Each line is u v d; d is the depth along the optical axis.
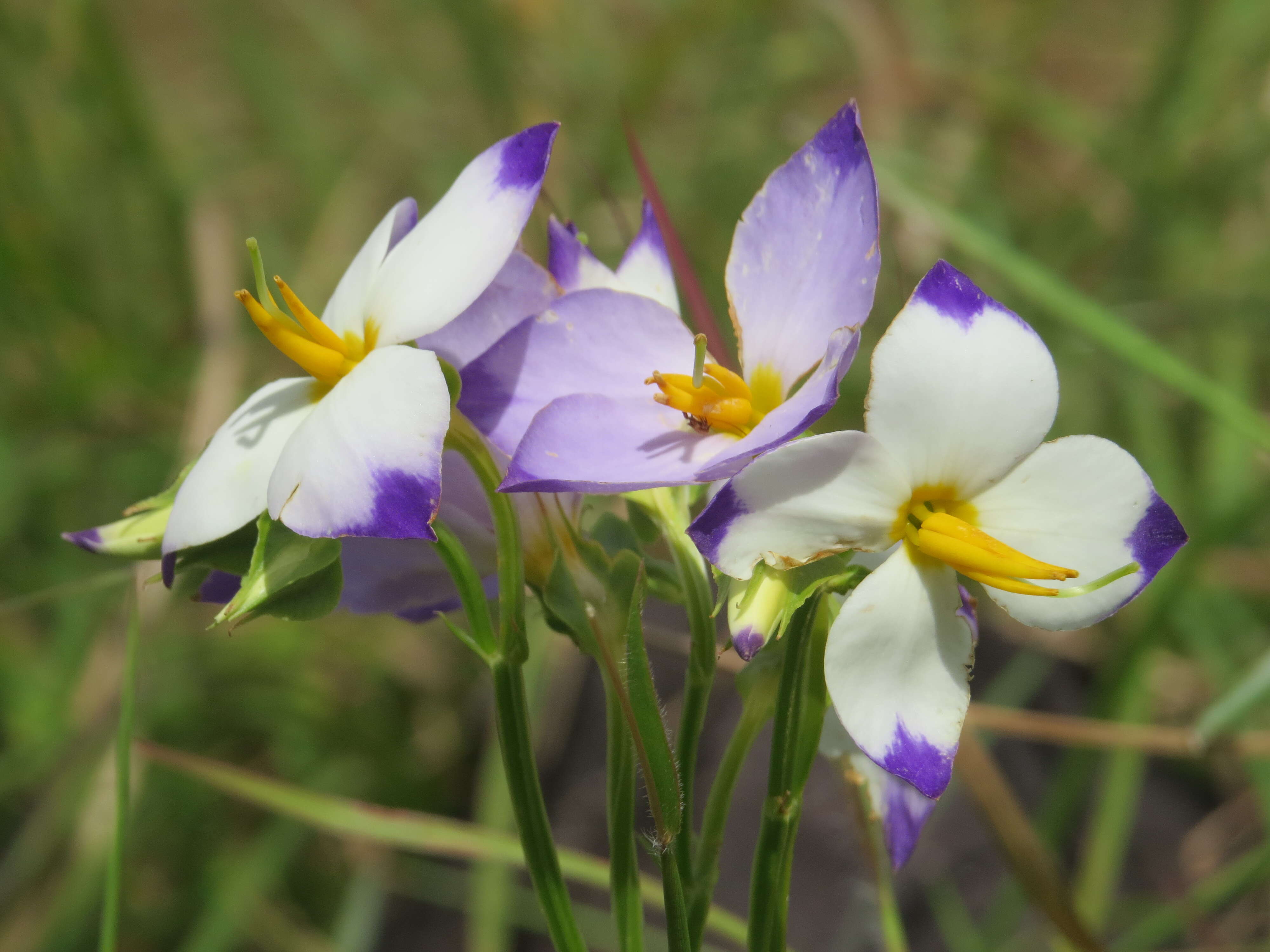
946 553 0.12
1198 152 0.42
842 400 0.36
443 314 0.13
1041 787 0.31
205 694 0.36
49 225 0.41
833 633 0.12
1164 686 0.35
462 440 0.13
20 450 0.38
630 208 0.41
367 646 0.38
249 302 0.13
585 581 0.13
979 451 0.12
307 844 0.36
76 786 0.32
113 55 0.42
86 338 0.41
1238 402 0.24
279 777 0.36
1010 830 0.20
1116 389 0.37
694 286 0.20
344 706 0.38
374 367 0.13
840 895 0.28
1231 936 0.30
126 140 0.42
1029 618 0.13
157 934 0.33
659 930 0.29
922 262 0.39
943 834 0.29
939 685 0.12
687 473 0.13
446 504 0.14
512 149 0.13
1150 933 0.25
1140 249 0.42
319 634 0.38
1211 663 0.32
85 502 0.39
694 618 0.14
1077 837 0.31
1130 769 0.28
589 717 0.34
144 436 0.40
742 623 0.12
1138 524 0.12
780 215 0.14
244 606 0.13
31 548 0.38
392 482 0.12
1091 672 0.34
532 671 0.32
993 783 0.20
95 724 0.30
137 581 0.18
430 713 0.38
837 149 0.13
